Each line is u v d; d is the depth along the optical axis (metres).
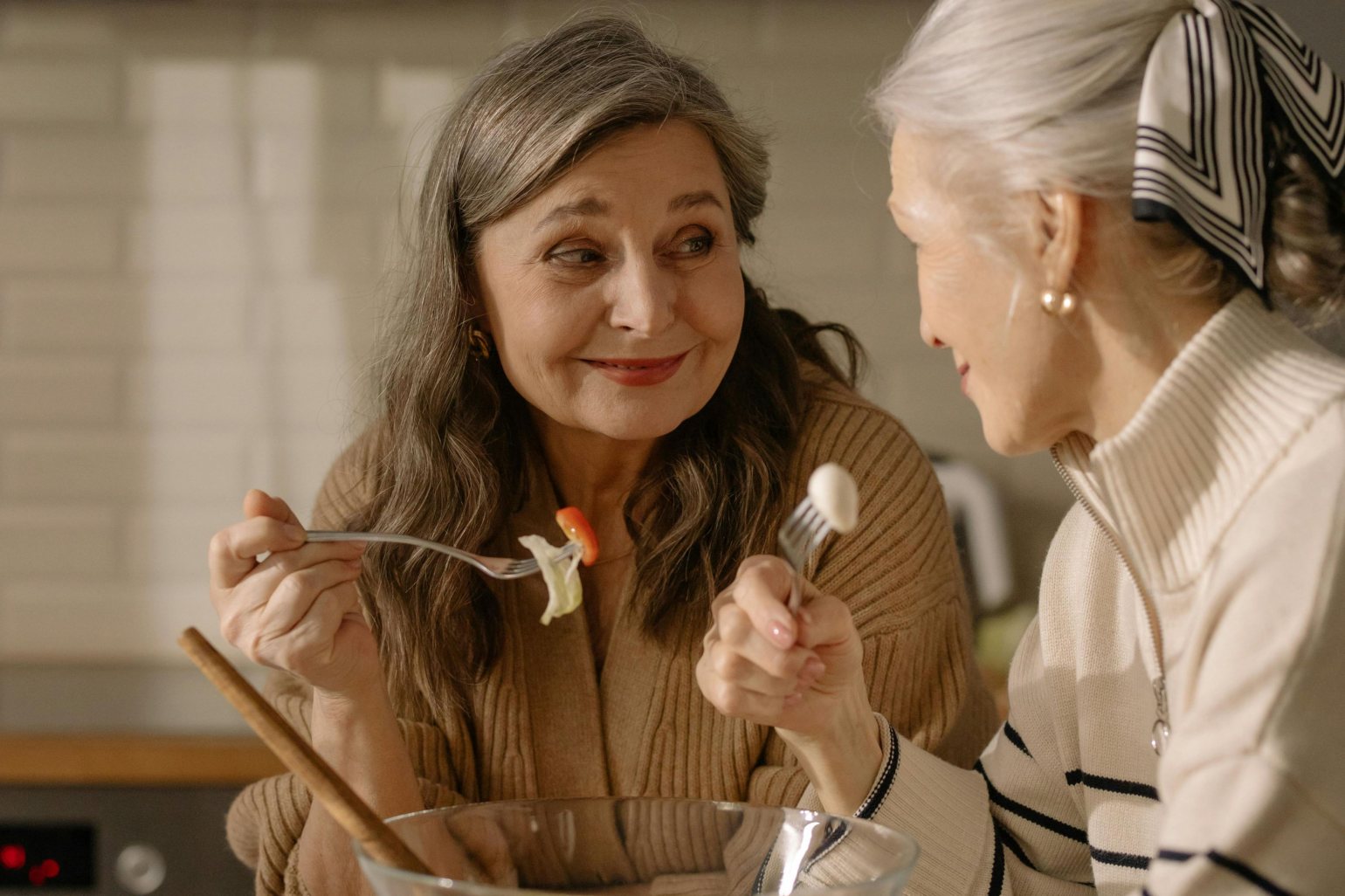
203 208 2.52
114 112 2.51
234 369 2.53
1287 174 0.75
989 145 0.77
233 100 2.51
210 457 2.54
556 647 1.26
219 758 1.91
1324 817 0.66
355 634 1.06
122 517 2.54
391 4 2.48
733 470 1.22
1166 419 0.76
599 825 0.84
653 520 1.22
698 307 1.11
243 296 2.53
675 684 1.21
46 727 2.00
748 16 2.46
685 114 1.09
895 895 0.70
